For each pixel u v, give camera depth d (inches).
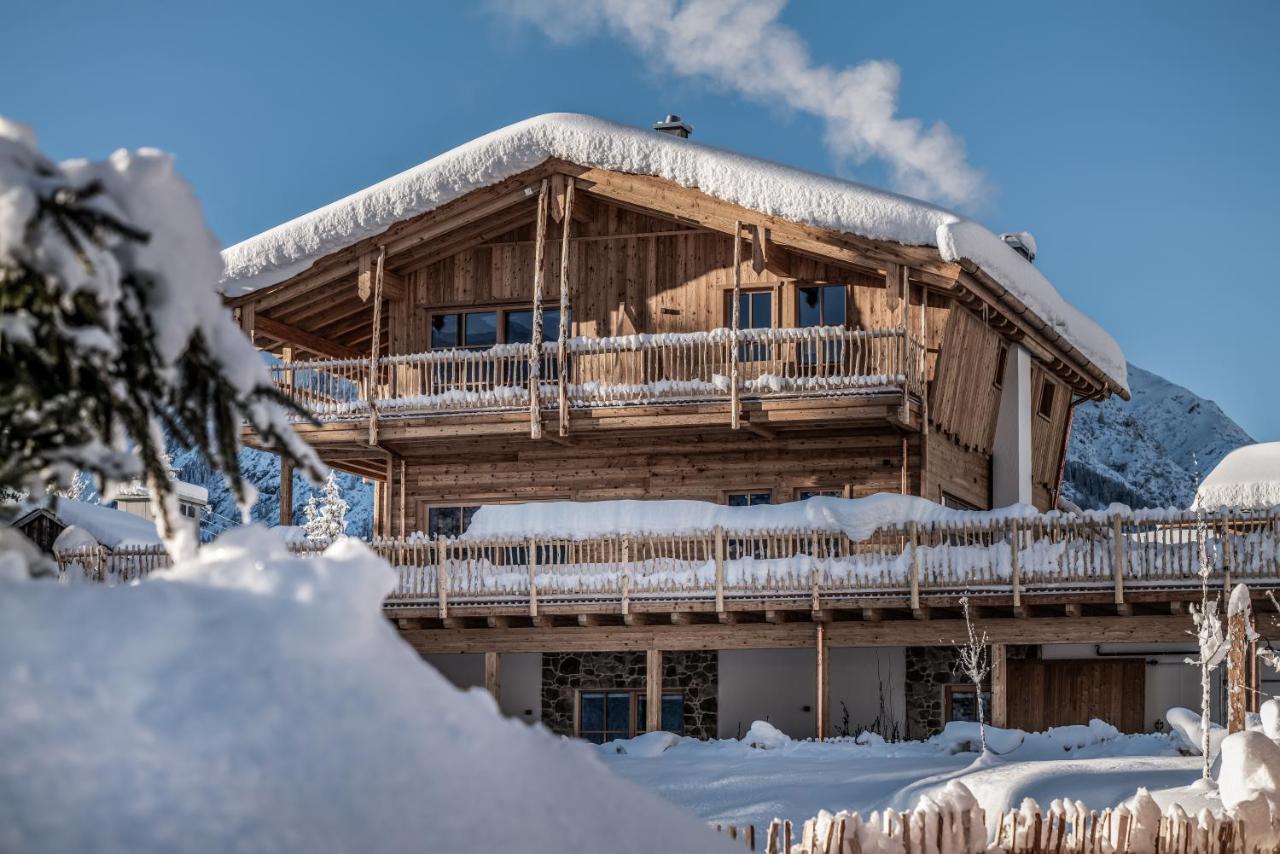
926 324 1002.7
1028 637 872.3
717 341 985.5
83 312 141.4
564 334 1007.0
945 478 1025.5
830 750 840.3
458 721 138.9
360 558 140.3
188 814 116.4
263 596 133.2
